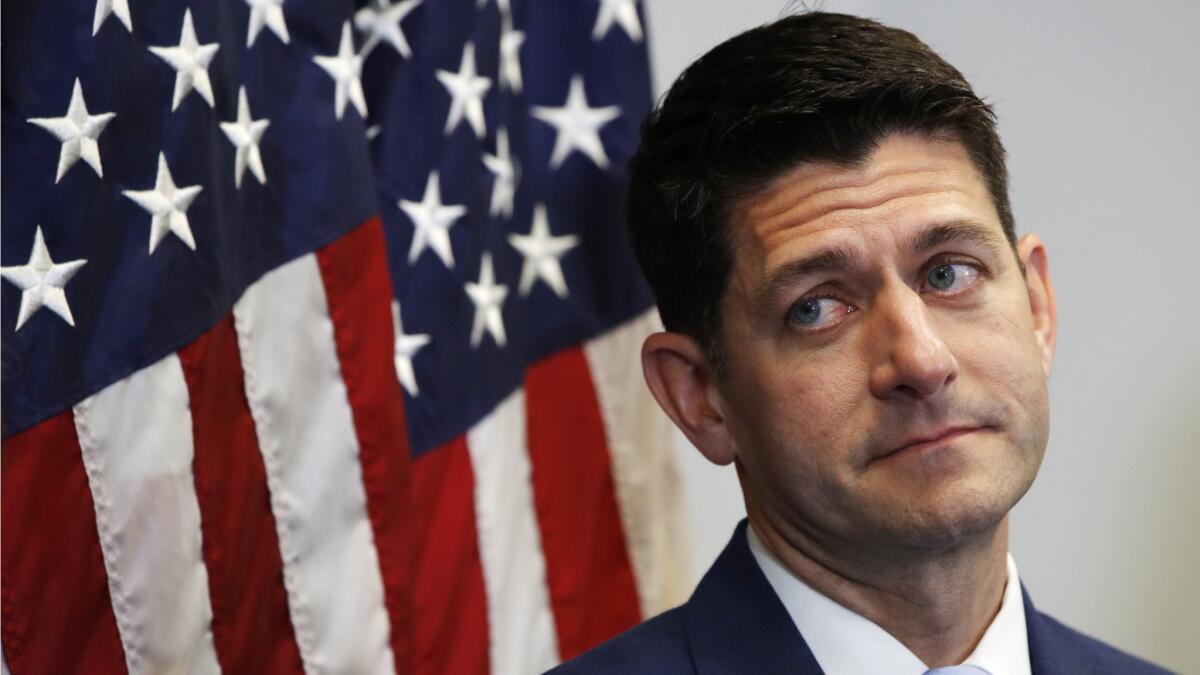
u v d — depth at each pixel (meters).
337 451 5.37
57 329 4.43
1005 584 4.47
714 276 4.36
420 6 6.04
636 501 6.56
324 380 5.37
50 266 4.41
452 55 6.11
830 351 4.13
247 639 5.05
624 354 6.57
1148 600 8.11
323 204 5.40
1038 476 8.13
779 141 4.21
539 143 6.50
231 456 5.04
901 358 3.98
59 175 4.41
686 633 4.49
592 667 4.50
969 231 4.13
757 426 4.30
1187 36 8.21
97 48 4.49
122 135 4.62
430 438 5.89
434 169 6.00
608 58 6.60
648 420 6.64
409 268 5.89
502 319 6.22
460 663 5.89
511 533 6.17
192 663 4.84
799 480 4.19
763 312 4.22
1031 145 8.06
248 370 5.12
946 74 4.32
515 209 6.43
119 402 4.59
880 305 4.10
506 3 6.45
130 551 4.62
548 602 6.27
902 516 4.03
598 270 6.54
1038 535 8.11
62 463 4.47
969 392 4.03
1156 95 8.19
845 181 4.17
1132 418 8.13
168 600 4.71
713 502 7.80
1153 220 8.17
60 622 4.47
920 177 4.18
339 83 5.51
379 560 5.45
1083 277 8.12
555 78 6.55
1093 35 8.15
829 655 4.31
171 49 4.78
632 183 4.70
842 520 4.14
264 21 5.30
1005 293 4.16
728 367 4.38
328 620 5.32
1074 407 8.12
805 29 4.38
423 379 5.89
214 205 4.88
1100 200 8.13
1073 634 4.74
